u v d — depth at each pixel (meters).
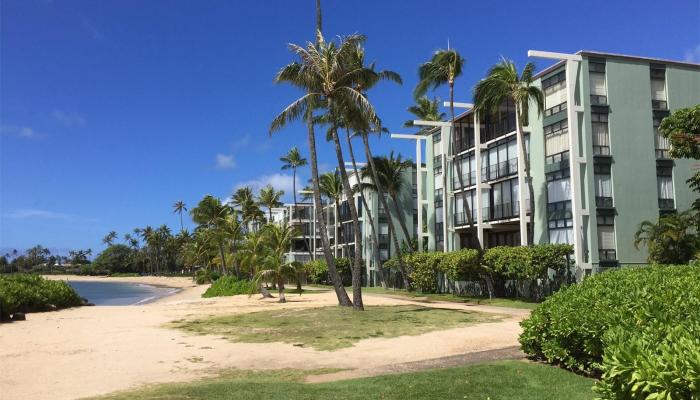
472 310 25.50
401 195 63.03
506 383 9.20
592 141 31.14
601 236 30.66
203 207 66.38
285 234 36.31
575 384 8.84
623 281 9.70
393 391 9.06
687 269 9.98
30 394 9.80
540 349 10.95
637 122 31.94
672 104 32.56
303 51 22.64
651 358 5.24
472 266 34.34
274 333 18.08
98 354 14.39
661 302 7.65
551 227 33.47
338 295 24.38
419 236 49.22
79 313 28.45
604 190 31.06
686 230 28.88
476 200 41.78
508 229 40.91
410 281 45.53
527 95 30.50
